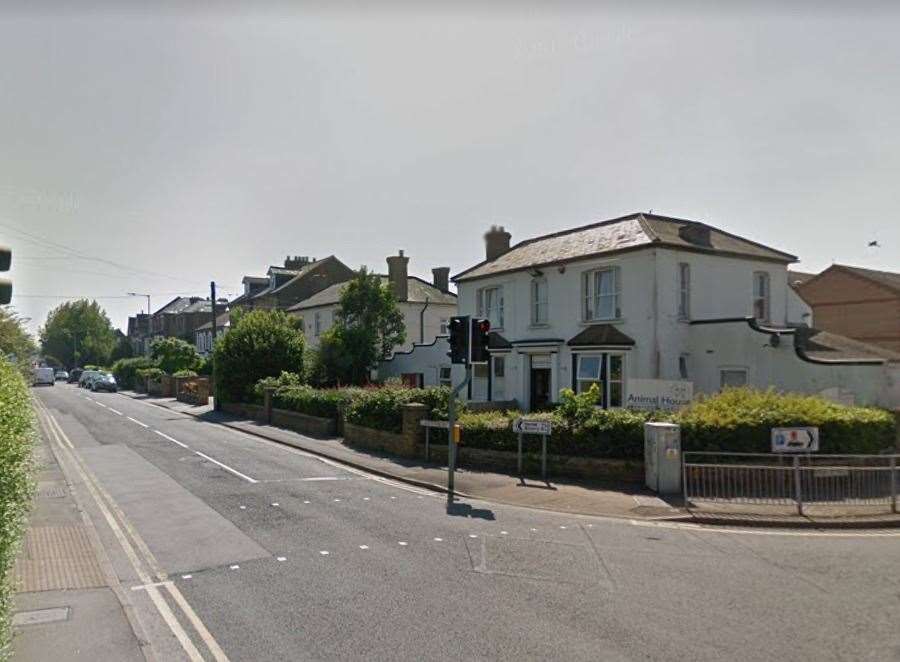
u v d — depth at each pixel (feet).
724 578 21.42
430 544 25.44
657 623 17.53
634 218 65.46
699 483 34.09
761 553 24.50
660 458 35.29
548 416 41.39
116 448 54.29
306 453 52.13
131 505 32.50
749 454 33.35
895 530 28.50
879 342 94.38
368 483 39.11
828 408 38.09
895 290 92.84
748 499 33.04
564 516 30.71
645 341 56.54
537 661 15.26
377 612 18.38
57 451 52.24
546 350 65.92
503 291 74.38
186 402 112.37
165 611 18.66
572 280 64.28
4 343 67.26
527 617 17.95
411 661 15.31
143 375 149.18
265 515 30.35
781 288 65.92
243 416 84.79
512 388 71.26
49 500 33.06
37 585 20.29
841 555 24.25
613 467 38.06
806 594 19.86
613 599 19.36
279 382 80.07
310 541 25.86
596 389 41.68
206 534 26.99
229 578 21.48
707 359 56.75
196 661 15.47
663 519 30.09
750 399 38.34
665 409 46.24
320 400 64.69
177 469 43.62
